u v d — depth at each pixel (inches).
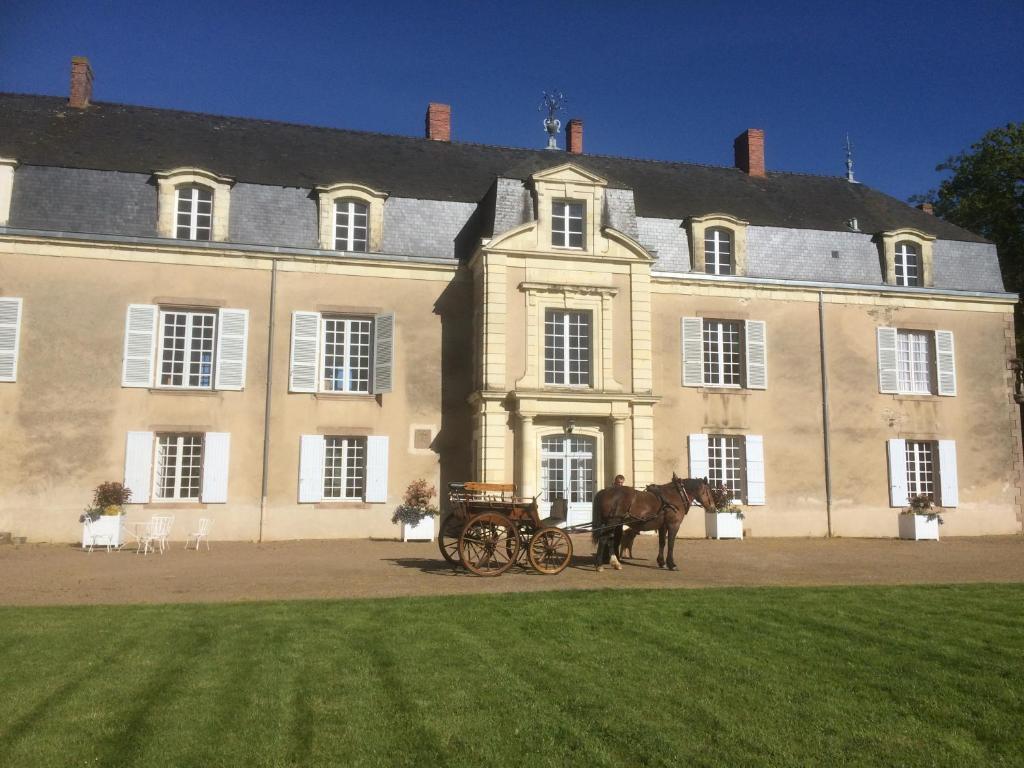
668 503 565.3
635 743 223.5
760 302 892.0
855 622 364.5
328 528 775.1
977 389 936.9
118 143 832.9
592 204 815.1
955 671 290.4
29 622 351.6
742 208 957.8
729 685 273.1
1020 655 309.1
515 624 357.1
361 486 802.8
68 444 730.8
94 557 620.7
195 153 845.8
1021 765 214.1
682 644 324.2
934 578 523.5
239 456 765.3
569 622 361.4
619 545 569.9
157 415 751.7
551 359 800.9
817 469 879.7
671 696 261.3
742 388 874.8
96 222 754.2
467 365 821.9
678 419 853.8
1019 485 932.0
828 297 908.6
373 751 215.3
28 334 732.7
